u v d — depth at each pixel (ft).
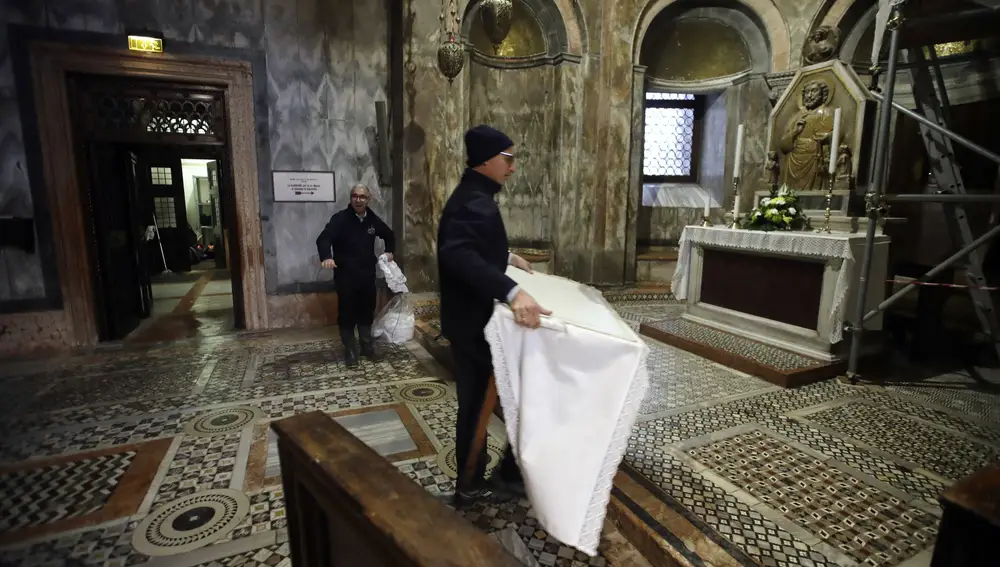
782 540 7.07
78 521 7.64
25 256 15.62
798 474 8.86
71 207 15.97
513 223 24.80
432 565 2.74
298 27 17.81
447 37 17.12
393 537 2.97
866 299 13.91
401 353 16.17
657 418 11.18
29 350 15.83
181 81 16.60
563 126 23.21
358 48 18.76
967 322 17.24
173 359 15.42
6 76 14.80
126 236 18.71
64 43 15.16
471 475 7.84
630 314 20.99
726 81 24.64
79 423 11.01
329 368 14.71
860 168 16.06
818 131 16.80
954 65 17.72
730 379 13.73
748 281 16.67
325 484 3.83
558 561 6.90
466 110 21.03
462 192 7.17
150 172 32.86
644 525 7.25
